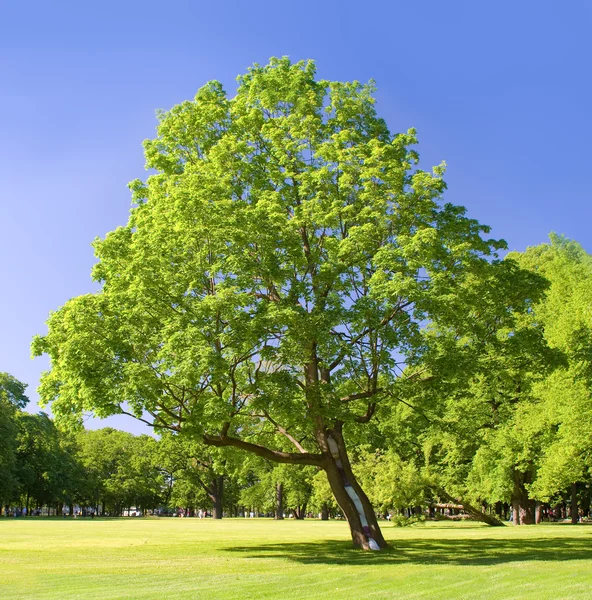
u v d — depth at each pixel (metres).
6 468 64.12
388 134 23.41
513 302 21.55
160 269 18.39
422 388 20.23
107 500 105.75
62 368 18.06
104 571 14.71
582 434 27.45
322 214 19.88
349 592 10.82
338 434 21.47
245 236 17.86
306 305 19.45
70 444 88.31
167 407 20.38
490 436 37.91
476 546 21.19
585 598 9.77
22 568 15.54
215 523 53.78
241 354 17.78
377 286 18.03
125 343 18.19
